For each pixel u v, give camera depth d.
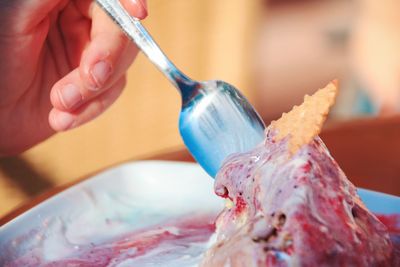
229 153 0.41
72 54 0.52
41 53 0.53
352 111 0.92
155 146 0.68
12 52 0.49
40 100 0.53
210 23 0.67
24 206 0.47
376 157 0.49
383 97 0.82
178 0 0.66
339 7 1.61
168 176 0.47
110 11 0.43
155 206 0.46
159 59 0.43
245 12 0.68
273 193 0.36
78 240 0.44
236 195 0.38
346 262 0.34
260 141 0.41
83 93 0.47
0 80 0.50
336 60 1.36
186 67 0.67
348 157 0.50
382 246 0.36
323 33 1.48
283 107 1.19
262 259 0.34
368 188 0.47
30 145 0.55
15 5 0.48
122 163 0.50
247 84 0.69
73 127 0.50
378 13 0.87
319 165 0.36
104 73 0.47
